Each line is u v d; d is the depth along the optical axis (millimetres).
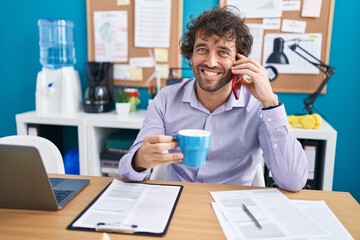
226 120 1256
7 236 715
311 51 2119
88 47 2396
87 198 923
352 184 2225
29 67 2512
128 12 2303
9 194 828
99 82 2236
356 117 2154
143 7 2271
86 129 2025
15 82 2551
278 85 2191
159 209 843
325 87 2139
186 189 985
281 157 1037
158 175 1358
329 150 1740
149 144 923
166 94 1336
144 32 2303
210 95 1227
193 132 893
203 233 732
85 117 2049
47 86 2188
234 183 1273
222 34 1086
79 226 755
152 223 768
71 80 2205
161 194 942
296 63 2148
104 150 2156
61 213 828
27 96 2553
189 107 1291
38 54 2480
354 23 2068
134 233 727
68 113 2195
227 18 1122
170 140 910
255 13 2139
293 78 2168
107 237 664
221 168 1269
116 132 2322
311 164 1812
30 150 759
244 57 1141
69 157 2492
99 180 1069
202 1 2229
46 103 2213
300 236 710
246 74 1098
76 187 992
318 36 2094
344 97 2146
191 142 850
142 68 2355
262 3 2121
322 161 1803
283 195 942
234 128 1250
